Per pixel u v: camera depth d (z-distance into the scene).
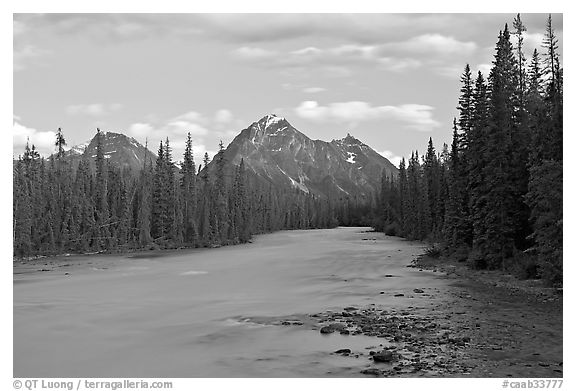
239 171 163.38
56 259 83.00
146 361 25.08
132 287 50.12
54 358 25.84
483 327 29.41
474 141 59.38
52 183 111.81
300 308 36.94
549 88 50.03
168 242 110.31
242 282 52.09
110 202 119.62
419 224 115.19
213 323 32.84
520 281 45.50
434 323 30.61
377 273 55.84
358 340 27.38
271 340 28.14
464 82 68.00
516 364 22.59
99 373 23.47
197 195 135.12
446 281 48.53
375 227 186.88
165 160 115.75
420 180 126.25
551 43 51.12
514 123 56.41
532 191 42.62
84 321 34.22
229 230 130.00
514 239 53.53
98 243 100.31
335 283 49.03
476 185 59.19
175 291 47.06
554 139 43.44
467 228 64.19
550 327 29.17
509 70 62.06
